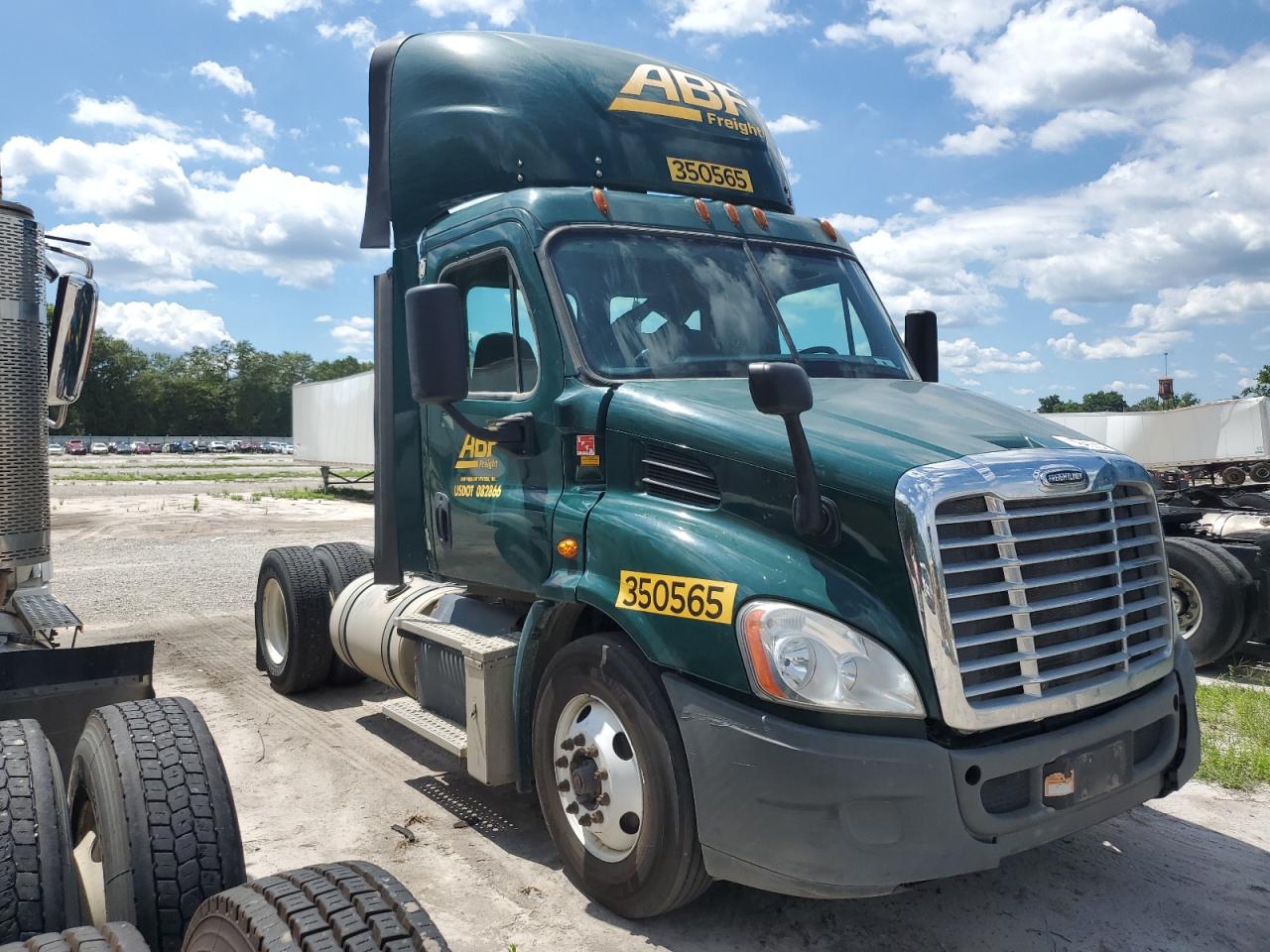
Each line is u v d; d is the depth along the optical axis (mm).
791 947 3594
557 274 4273
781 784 3119
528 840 4570
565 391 4188
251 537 17094
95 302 4457
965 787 3084
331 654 6746
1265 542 7434
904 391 4301
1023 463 3361
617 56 5332
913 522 3129
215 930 2252
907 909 3877
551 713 4020
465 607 5102
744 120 5582
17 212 4297
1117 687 3467
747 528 3535
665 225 4648
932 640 3100
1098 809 3436
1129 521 3660
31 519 4391
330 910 2170
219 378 151750
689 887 3502
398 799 5070
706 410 3760
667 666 3498
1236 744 5734
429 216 5129
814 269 4988
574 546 4016
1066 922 3777
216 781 2967
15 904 2609
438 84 5125
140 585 11594
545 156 4785
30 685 3664
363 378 25562
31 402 4383
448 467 4988
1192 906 3904
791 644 3160
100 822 2869
